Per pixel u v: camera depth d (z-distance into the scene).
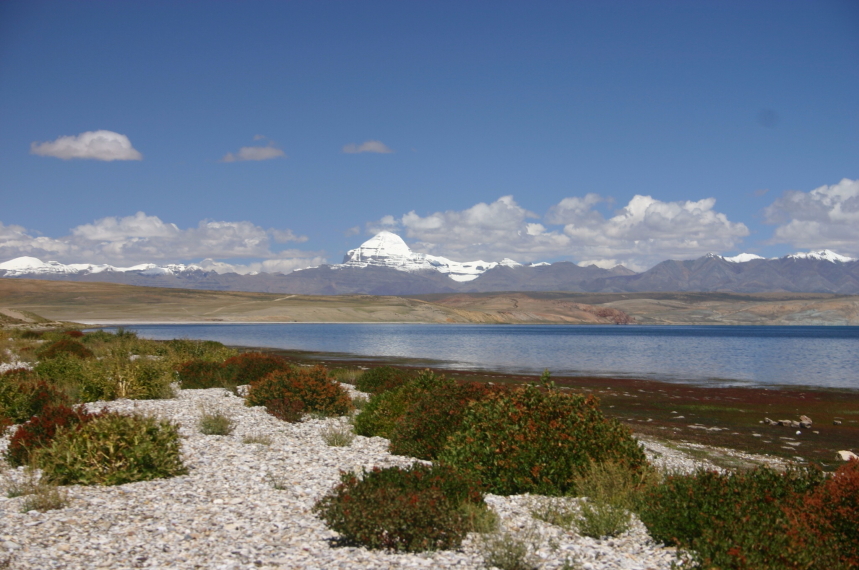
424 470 10.34
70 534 8.48
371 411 18.53
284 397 21.61
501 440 11.95
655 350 96.25
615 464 11.30
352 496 8.85
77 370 25.44
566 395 13.02
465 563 7.92
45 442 13.05
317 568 7.58
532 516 9.98
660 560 8.20
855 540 7.87
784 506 8.49
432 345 103.75
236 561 7.70
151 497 10.45
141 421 12.73
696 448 22.94
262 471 12.48
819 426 28.83
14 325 97.75
